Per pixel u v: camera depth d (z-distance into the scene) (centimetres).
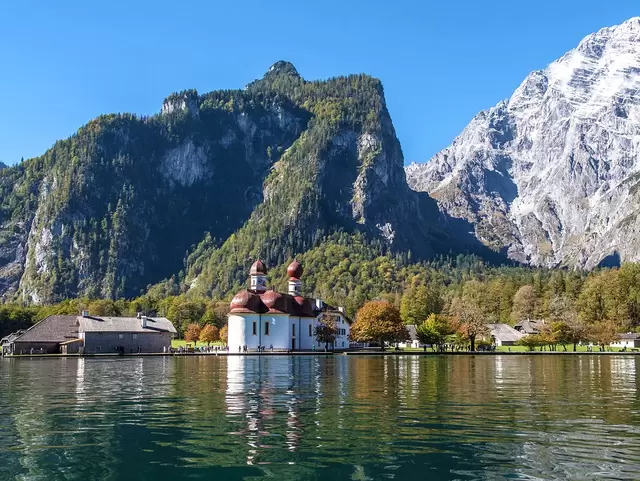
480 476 2755
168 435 3581
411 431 3678
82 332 17588
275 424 3909
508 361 12781
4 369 9975
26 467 2931
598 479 2706
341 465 2927
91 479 2752
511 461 2989
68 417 4241
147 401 5084
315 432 3650
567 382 7050
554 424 3928
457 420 4069
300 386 6378
